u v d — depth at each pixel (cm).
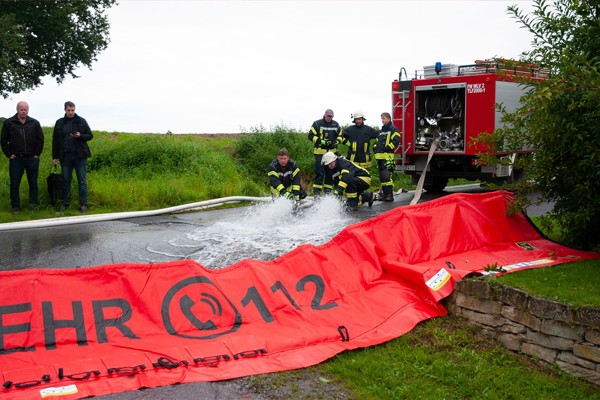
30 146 1109
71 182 1230
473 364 509
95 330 515
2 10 2262
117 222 1082
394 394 458
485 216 768
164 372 470
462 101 1366
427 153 1408
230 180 1577
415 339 554
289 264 623
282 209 1110
